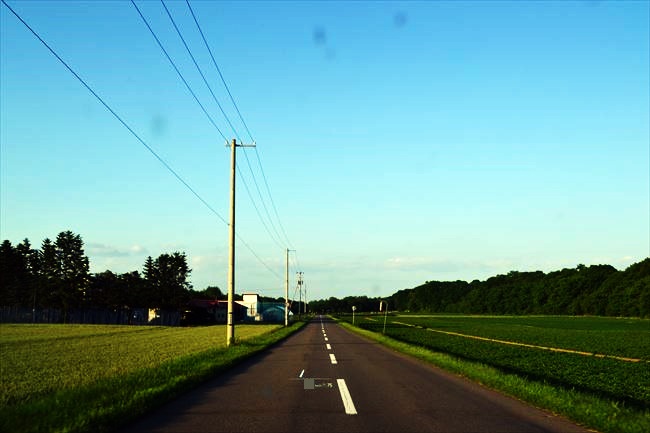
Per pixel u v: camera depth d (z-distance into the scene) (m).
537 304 175.38
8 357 24.89
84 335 48.19
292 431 8.70
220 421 9.50
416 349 26.70
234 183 32.09
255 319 122.25
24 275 101.50
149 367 18.17
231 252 31.30
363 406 11.07
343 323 88.19
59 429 8.23
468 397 12.36
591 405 10.45
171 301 106.50
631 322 103.62
